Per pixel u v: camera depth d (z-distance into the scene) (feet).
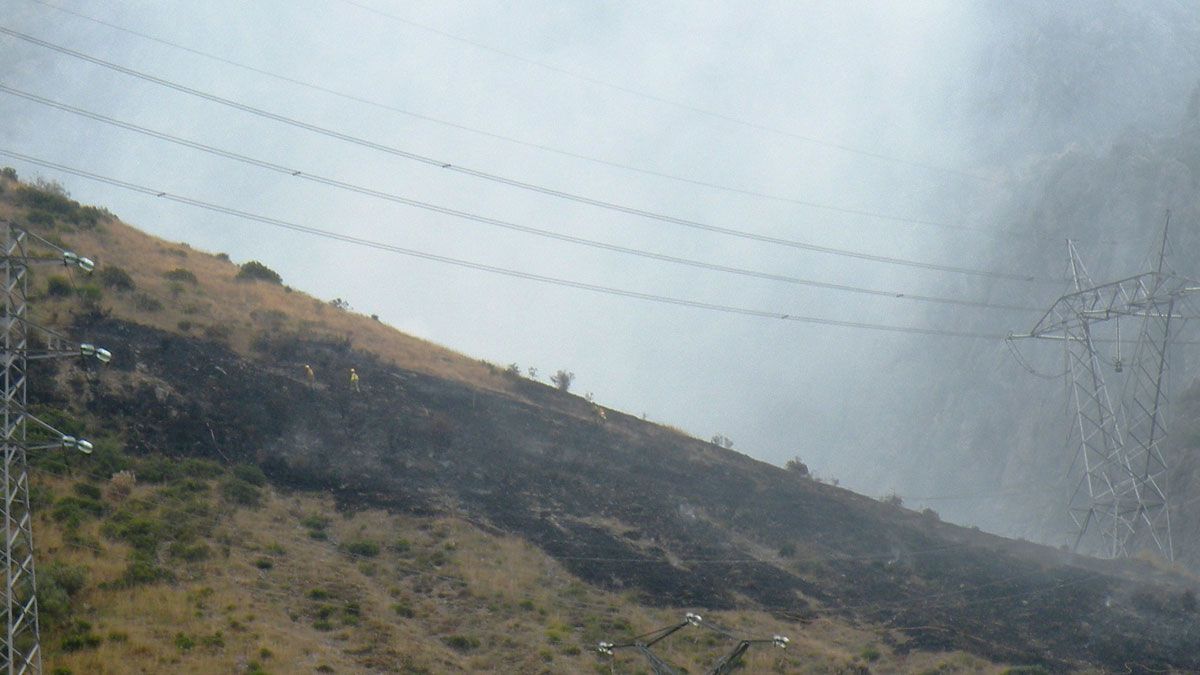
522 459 234.58
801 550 228.43
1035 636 203.00
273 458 205.98
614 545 210.79
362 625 161.99
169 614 149.59
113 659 135.64
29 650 131.54
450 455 226.99
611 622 180.65
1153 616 217.97
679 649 175.63
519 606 179.83
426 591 178.91
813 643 188.75
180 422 202.49
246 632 150.92
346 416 226.79
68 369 201.46
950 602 215.31
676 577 204.33
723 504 240.73
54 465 175.11
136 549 162.71
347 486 206.08
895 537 246.88
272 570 171.53
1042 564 245.45
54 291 221.87
